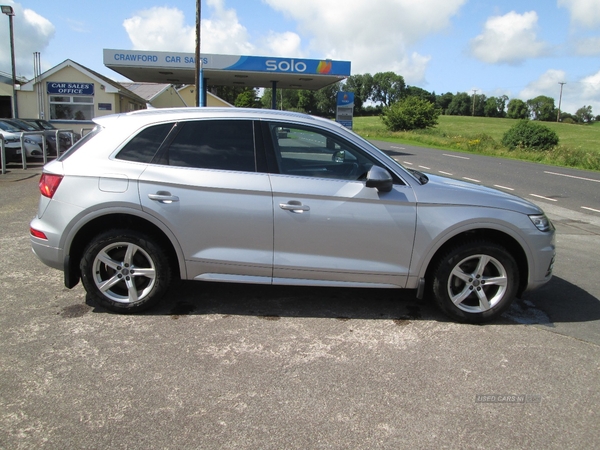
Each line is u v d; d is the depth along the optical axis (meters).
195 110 4.08
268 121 4.03
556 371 3.38
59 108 25.16
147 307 4.05
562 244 7.25
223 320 4.03
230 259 3.91
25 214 7.70
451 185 4.17
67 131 17.09
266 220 3.86
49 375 3.11
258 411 2.82
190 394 2.96
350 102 23.50
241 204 3.85
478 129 67.12
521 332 4.00
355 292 4.80
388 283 4.04
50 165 4.04
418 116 52.59
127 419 2.71
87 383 3.04
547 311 4.50
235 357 3.42
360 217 3.89
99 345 3.53
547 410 2.92
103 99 25.22
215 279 3.97
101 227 4.05
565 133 64.50
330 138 4.03
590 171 20.61
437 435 2.66
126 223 4.04
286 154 3.99
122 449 2.47
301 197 3.86
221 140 3.97
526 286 4.17
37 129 17.95
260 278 3.98
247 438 2.58
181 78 25.28
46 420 2.67
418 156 24.97
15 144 15.52
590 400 3.04
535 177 16.59
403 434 2.66
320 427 2.69
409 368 3.35
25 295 4.41
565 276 5.60
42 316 3.99
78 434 2.57
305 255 3.93
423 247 3.95
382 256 3.96
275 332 3.84
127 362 3.30
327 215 3.87
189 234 3.87
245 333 3.80
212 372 3.21
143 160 3.93
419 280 4.01
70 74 24.83
